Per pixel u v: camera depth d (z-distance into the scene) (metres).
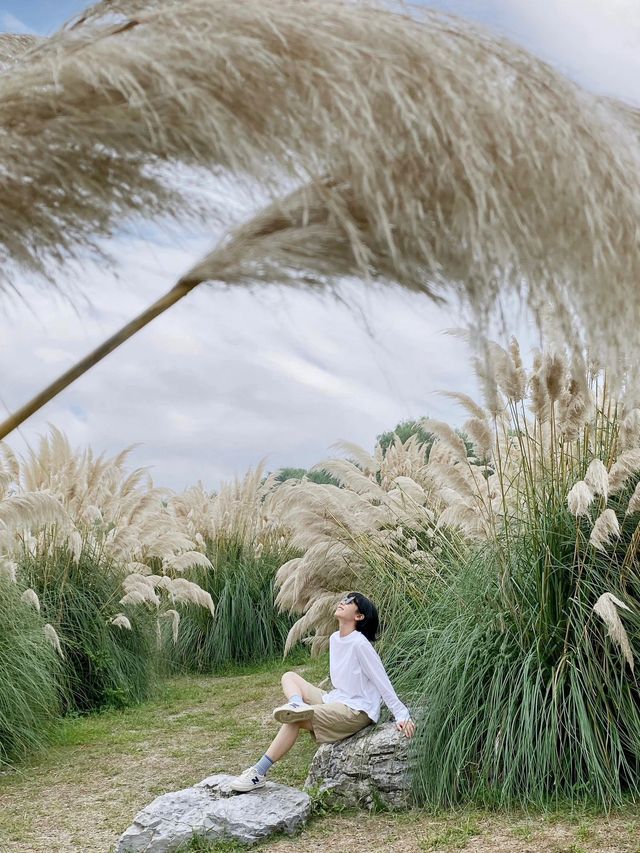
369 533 7.51
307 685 6.13
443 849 4.65
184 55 0.84
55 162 0.91
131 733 8.59
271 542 13.91
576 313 0.92
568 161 0.87
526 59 0.91
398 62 0.86
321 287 0.95
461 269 0.91
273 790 5.53
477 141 0.86
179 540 12.01
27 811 6.07
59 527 10.44
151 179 0.93
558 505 6.07
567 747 5.31
